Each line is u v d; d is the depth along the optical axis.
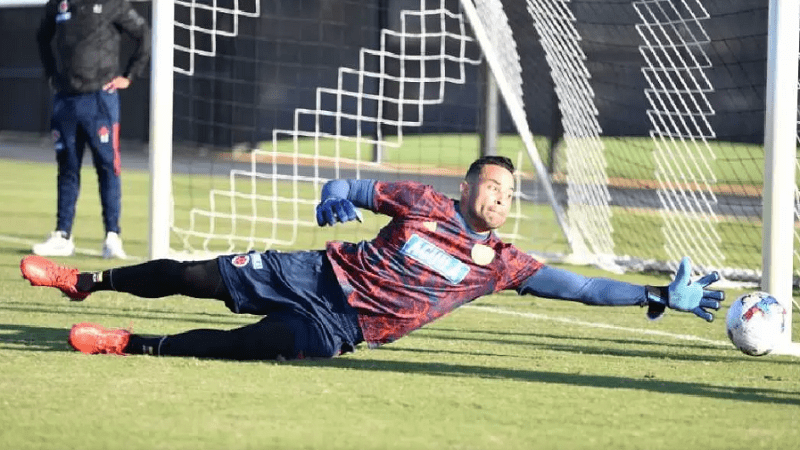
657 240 25.12
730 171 39.81
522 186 39.06
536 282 9.96
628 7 24.06
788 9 12.03
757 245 24.66
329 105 56.72
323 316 10.02
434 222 9.85
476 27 20.91
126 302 14.54
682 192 20.06
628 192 30.08
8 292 15.07
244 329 10.05
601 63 24.39
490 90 25.94
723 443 7.60
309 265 10.02
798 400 9.25
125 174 41.97
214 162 49.25
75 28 19.19
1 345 10.79
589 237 21.58
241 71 52.28
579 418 8.25
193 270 10.02
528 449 7.27
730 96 34.28
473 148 55.88
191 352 10.08
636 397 9.14
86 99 19.34
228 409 8.16
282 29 54.09
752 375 10.48
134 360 9.97
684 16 24.70
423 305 9.93
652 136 20.64
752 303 11.16
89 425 7.59
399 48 53.72
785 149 12.02
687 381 10.02
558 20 20.39
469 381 9.64
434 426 7.83
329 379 9.45
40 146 57.44
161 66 17.55
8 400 8.30
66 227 20.06
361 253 9.94
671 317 14.95
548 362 10.95
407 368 10.22
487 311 15.08
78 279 10.23
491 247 9.91
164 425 7.63
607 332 13.38
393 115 55.59
